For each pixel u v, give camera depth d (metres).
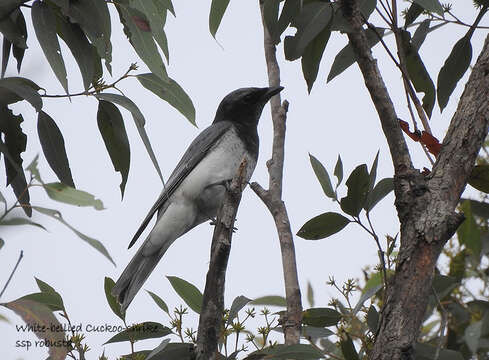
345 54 7.79
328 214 6.74
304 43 6.80
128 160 7.11
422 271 4.65
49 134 6.64
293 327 6.22
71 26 6.61
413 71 7.65
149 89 7.16
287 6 6.73
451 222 4.74
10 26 6.32
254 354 5.89
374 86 5.47
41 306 4.88
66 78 6.25
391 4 7.05
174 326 6.19
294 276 6.57
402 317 4.54
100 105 6.91
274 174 7.46
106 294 6.61
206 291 5.97
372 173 6.32
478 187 6.21
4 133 6.43
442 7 7.09
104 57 6.77
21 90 5.80
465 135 5.08
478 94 5.21
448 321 7.55
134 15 6.95
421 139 6.38
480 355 7.50
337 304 6.81
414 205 4.88
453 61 7.44
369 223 6.45
